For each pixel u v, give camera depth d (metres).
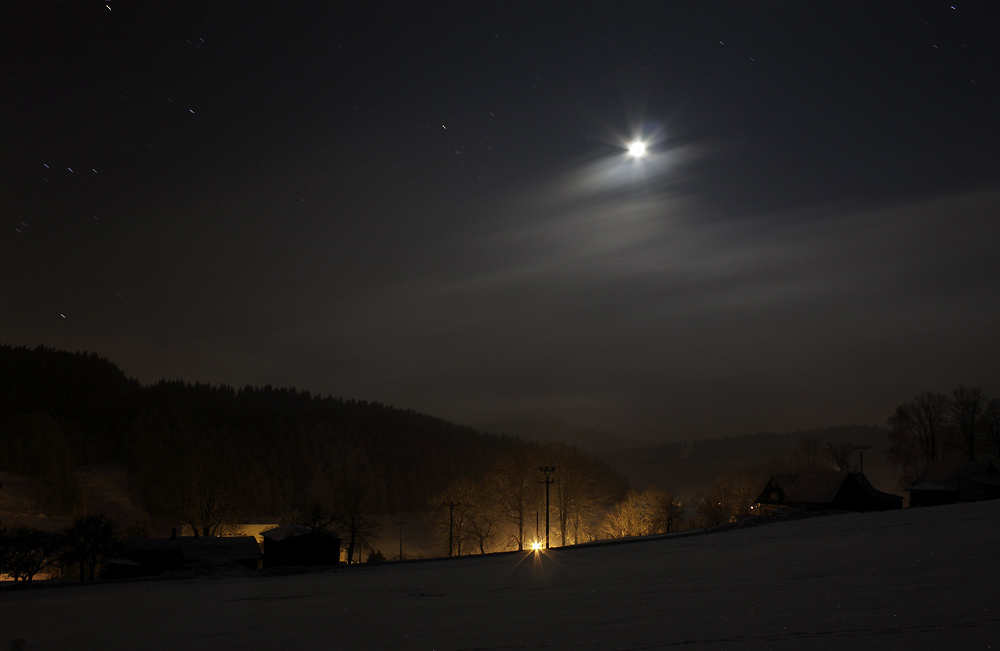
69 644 14.27
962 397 86.88
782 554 24.12
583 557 36.81
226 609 20.38
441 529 86.62
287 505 149.38
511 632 11.80
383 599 20.50
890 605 10.88
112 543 55.41
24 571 50.75
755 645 8.84
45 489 131.00
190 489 88.75
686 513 125.38
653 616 12.20
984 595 11.05
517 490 91.69
